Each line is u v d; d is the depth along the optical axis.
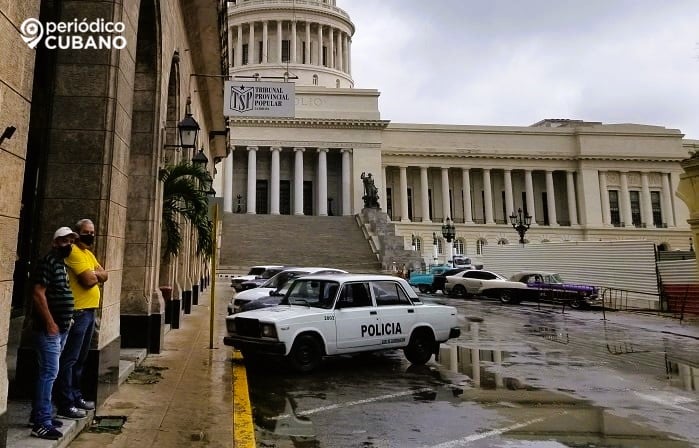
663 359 10.51
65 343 4.92
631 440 5.51
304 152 66.75
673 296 21.08
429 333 9.84
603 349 11.72
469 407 6.71
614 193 74.31
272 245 41.66
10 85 3.60
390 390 7.58
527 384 8.09
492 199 74.94
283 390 7.48
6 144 3.54
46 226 5.74
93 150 5.89
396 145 70.00
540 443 5.37
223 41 15.91
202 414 5.85
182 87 13.47
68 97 5.93
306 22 75.56
